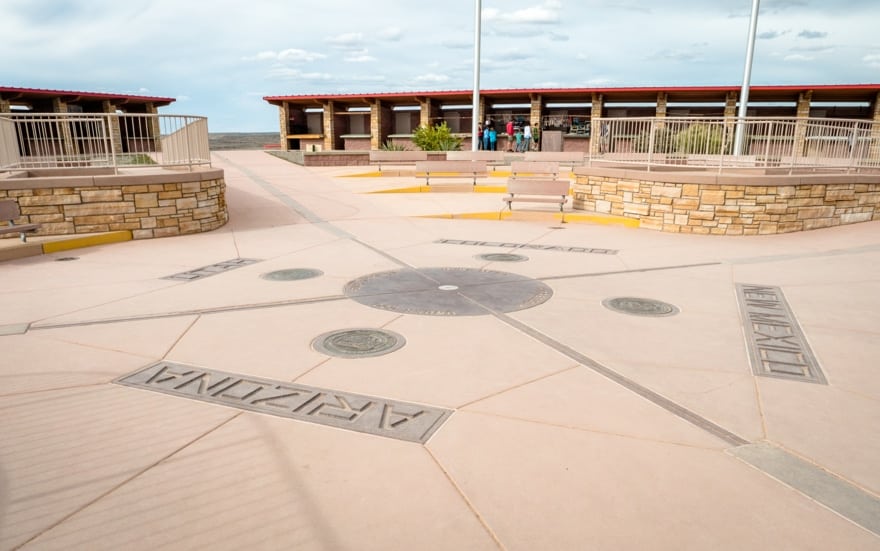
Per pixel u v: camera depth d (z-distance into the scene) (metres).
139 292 6.10
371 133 30.91
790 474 2.76
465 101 31.00
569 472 2.74
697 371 4.02
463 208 12.73
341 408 3.40
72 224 9.05
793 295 6.06
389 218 11.80
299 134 32.97
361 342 4.54
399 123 32.69
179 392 3.63
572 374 3.94
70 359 4.20
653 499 2.54
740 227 9.91
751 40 17.73
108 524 2.35
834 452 2.97
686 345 4.54
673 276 6.88
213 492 2.57
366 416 3.30
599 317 5.23
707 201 9.95
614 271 7.11
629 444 3.01
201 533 2.30
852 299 5.91
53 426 3.19
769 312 5.44
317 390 3.65
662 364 4.14
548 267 7.32
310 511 2.44
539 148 27.06
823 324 5.10
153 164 9.80
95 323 5.04
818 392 3.70
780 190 9.82
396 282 6.48
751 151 14.04
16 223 8.71
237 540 2.25
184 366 4.06
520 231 10.23
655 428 3.19
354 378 3.84
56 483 2.65
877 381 3.88
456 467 2.78
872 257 8.04
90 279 6.73
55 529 2.32
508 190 11.79
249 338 4.64
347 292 6.05
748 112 27.62
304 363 4.10
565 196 11.45
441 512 2.44
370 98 30.39
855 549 2.24
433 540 2.26
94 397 3.56
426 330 4.83
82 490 2.59
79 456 2.88
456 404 3.46
